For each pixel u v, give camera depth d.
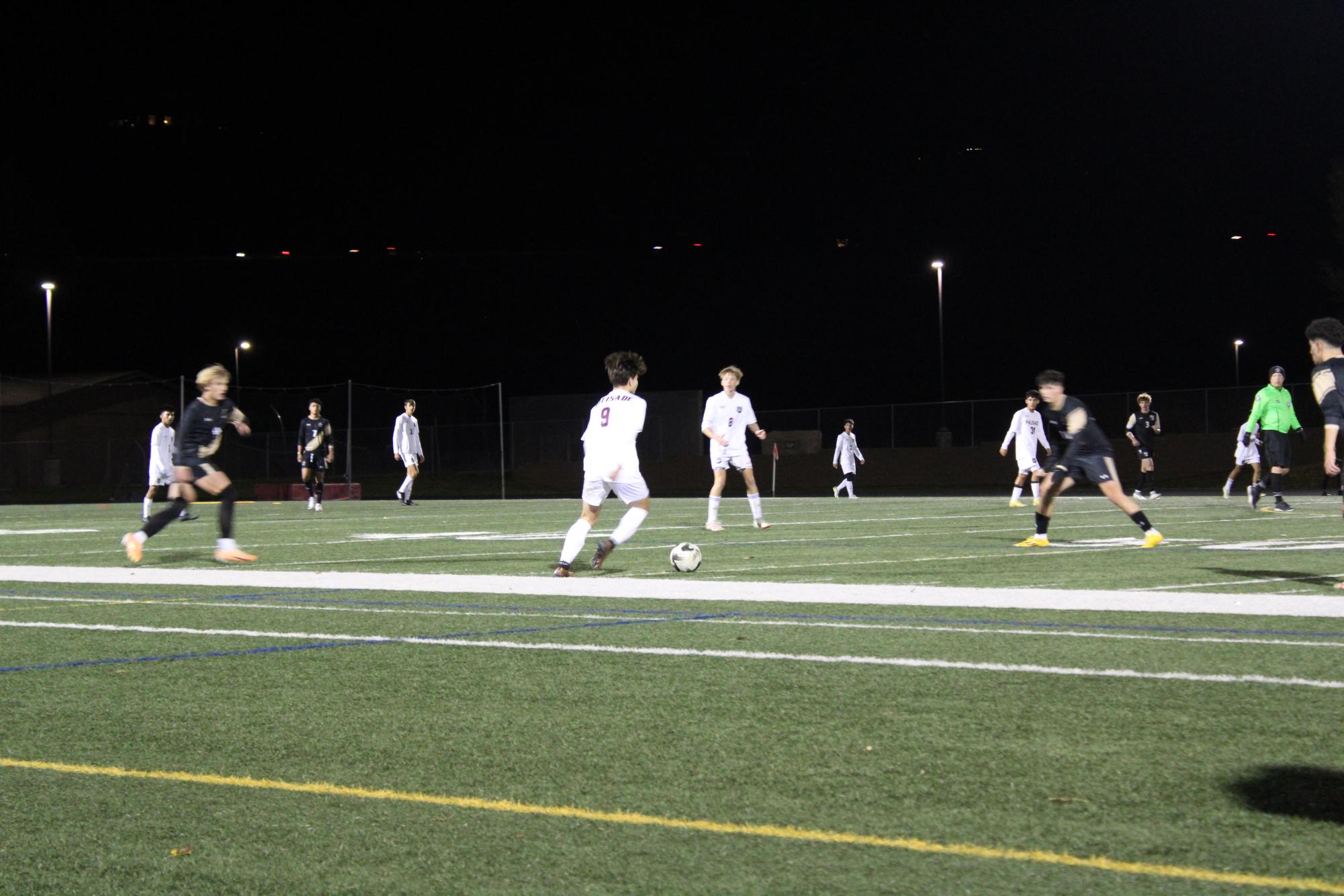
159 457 33.41
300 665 9.17
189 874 4.80
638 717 7.30
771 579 14.89
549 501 47.91
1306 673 8.35
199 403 18.17
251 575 16.19
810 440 72.75
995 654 9.22
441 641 10.22
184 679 8.68
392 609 12.41
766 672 8.62
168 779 6.12
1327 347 13.55
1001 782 5.80
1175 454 63.66
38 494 68.44
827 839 5.05
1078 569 15.69
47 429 75.19
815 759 6.28
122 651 9.96
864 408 72.19
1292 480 55.25
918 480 69.44
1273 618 11.02
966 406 69.50
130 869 4.86
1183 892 4.41
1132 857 4.77
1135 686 7.96
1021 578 14.61
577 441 73.31
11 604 13.30
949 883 4.54
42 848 5.11
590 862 4.84
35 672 9.02
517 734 6.92
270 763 6.39
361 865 4.85
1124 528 24.08
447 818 5.43
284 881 4.70
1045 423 34.94
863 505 38.75
